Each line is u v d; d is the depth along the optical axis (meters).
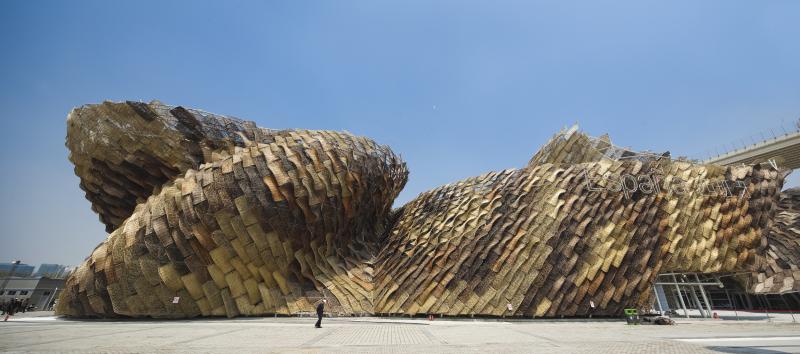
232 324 22.33
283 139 33.81
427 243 33.78
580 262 29.48
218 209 27.48
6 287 51.38
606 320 27.52
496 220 32.28
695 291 33.12
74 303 24.58
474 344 13.89
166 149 31.30
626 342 14.50
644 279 29.53
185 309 25.38
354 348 12.66
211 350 11.77
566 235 30.31
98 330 17.83
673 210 32.59
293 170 31.09
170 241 25.72
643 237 31.06
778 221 41.12
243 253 27.64
